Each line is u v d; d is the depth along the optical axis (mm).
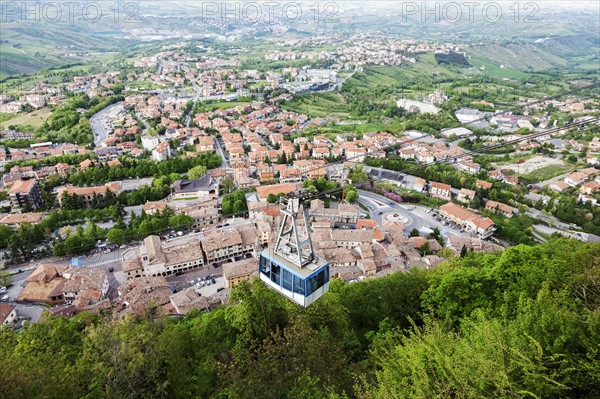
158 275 143250
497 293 62344
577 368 35094
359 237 157375
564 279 59250
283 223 51406
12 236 157625
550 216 199750
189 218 176625
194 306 114750
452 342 43969
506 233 178750
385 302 72625
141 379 53875
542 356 35875
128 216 190375
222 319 74625
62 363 52969
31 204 194875
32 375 44656
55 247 154125
